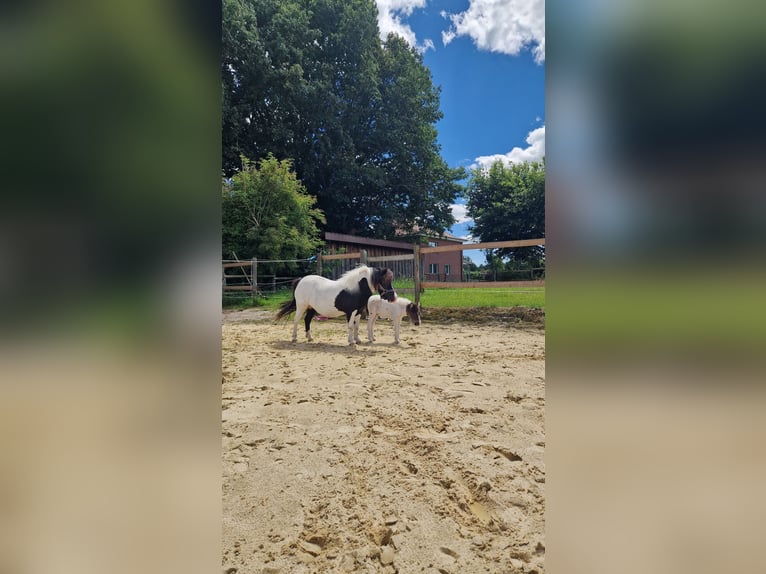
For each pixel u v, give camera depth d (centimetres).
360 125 1922
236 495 175
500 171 2280
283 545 143
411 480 186
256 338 605
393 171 1975
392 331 670
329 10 1780
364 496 174
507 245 678
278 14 1608
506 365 415
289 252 1252
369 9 1898
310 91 1620
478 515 161
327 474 192
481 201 2305
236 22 1452
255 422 257
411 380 358
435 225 2141
